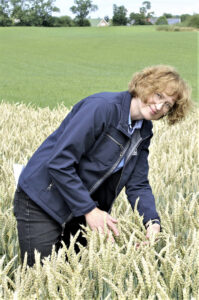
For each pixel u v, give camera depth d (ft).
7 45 129.39
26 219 7.52
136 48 115.24
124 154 7.18
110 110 6.79
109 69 79.77
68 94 49.85
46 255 7.63
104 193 8.04
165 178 12.79
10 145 16.84
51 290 5.55
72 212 7.04
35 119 24.93
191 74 72.08
